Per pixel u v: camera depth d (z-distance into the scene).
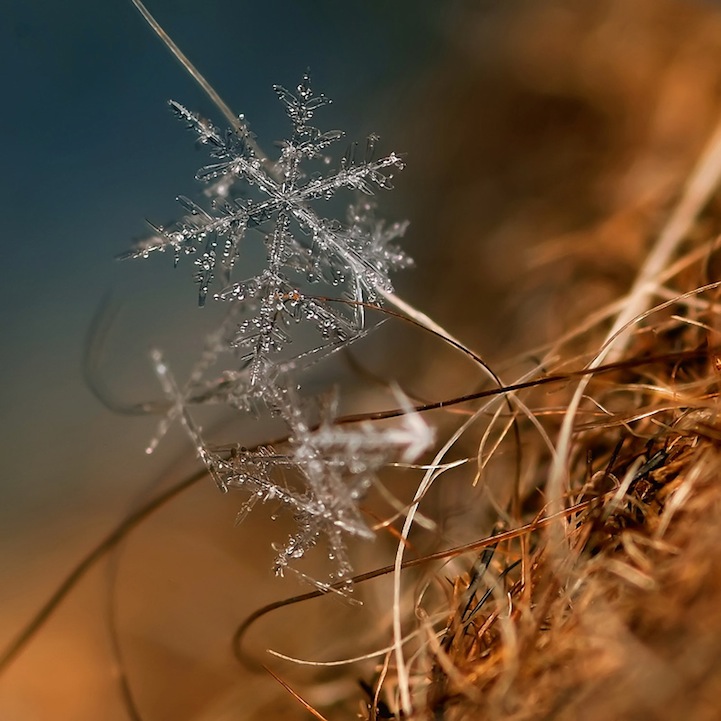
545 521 0.05
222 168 0.05
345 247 0.05
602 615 0.05
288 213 0.05
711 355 0.05
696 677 0.05
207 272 0.05
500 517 0.05
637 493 0.05
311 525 0.05
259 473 0.05
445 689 0.05
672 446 0.05
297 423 0.05
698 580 0.05
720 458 0.05
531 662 0.05
